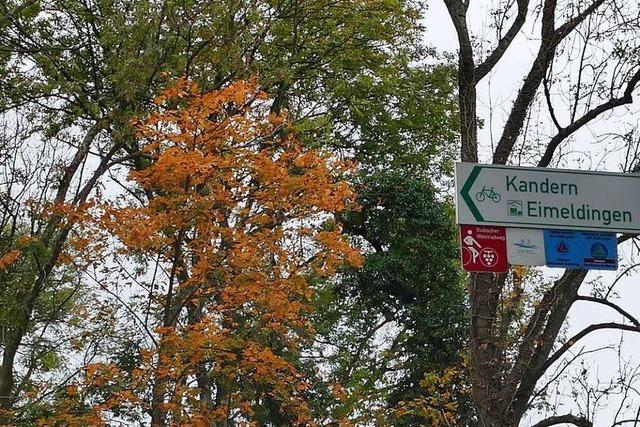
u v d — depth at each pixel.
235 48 17.48
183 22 17.38
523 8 11.62
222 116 14.35
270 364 14.20
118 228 13.45
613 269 8.28
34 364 17.62
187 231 13.92
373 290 26.08
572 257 8.27
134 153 17.19
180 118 13.20
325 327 25.62
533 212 8.30
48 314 18.62
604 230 8.33
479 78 11.37
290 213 14.14
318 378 21.92
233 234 13.60
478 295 10.23
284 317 14.88
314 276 15.23
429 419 22.39
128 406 14.85
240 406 15.08
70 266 17.44
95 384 13.73
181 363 13.52
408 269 25.67
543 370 9.85
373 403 21.45
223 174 13.41
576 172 8.45
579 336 9.77
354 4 21.44
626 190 8.45
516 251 8.23
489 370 10.02
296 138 18.89
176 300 14.40
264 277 13.94
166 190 13.39
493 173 8.34
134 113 16.36
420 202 26.06
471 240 8.20
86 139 17.09
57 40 19.91
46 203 15.11
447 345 24.95
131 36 17.19
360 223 26.67
